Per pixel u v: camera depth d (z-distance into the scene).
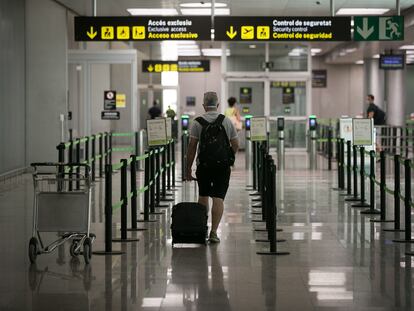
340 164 20.16
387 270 10.08
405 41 36.22
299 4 26.59
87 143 20.47
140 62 45.81
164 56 45.06
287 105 35.19
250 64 35.12
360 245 11.91
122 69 33.91
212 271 10.02
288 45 35.03
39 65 24.98
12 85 23.09
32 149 24.92
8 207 16.44
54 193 10.41
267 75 34.94
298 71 35.03
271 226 11.23
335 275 9.77
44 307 8.27
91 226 13.82
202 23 22.05
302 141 35.25
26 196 18.34
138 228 13.50
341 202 17.28
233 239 12.48
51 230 10.41
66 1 24.45
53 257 11.01
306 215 15.20
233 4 26.52
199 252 11.34
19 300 8.57
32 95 24.95
